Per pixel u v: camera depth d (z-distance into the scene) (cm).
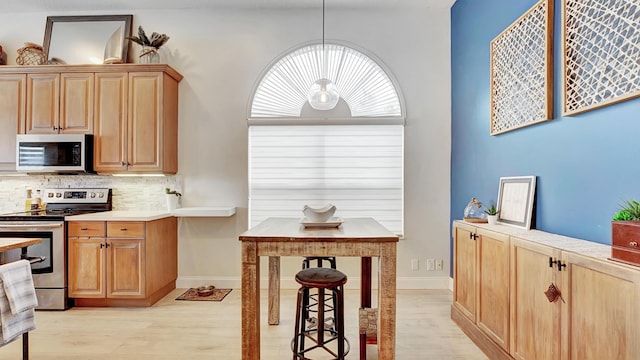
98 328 271
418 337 254
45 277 306
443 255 376
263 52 380
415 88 378
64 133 342
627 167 158
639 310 118
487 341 226
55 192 371
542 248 170
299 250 192
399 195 380
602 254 145
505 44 261
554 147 208
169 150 358
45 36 381
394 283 192
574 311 149
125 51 376
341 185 380
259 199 382
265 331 265
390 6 374
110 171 343
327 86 272
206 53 380
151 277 320
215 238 377
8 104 344
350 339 254
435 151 377
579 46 185
